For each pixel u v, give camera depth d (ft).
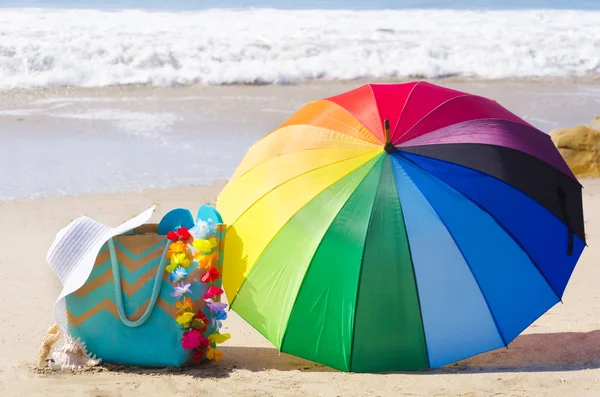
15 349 14.90
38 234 23.72
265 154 14.46
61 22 61.11
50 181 29.55
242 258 13.53
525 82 51.60
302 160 13.84
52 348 14.97
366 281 12.82
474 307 12.95
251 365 14.24
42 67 49.32
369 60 53.98
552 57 56.18
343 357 13.01
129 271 13.52
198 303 13.57
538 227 13.44
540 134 14.64
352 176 13.35
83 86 47.47
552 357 14.52
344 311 12.90
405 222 12.95
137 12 67.67
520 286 13.17
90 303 13.65
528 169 13.69
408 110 14.17
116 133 36.78
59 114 40.04
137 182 29.84
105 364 13.87
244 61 52.37
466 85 50.34
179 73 49.80
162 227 14.05
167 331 13.61
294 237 13.21
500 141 13.78
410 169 13.32
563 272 13.58
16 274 19.95
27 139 35.27
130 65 50.75
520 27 65.51
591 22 68.80
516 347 15.28
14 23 59.82
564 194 13.97
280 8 72.54
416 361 13.04
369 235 12.89
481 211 13.12
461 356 13.00
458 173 13.33
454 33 61.93
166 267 13.42
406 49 55.98
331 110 14.70
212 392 12.58
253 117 40.60
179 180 30.25
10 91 45.19
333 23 65.00
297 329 13.01
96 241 13.88
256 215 13.65
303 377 13.34
